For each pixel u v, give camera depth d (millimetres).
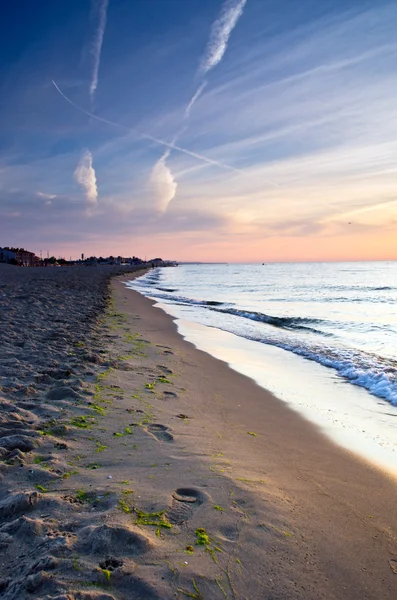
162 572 2678
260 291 42531
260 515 3463
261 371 9984
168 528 3166
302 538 3219
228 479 4074
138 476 4012
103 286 40125
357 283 56781
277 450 5207
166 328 16250
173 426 5590
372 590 2719
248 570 2793
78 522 3156
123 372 8320
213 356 11469
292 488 4102
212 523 3285
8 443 4438
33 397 6211
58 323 13844
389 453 5367
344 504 3869
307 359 11445
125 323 16250
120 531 2990
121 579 2584
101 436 4988
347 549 3133
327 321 19656
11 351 8961
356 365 10211
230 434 5625
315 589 2688
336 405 7508
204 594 2545
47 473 3928
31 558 2734
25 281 39812
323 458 5078
